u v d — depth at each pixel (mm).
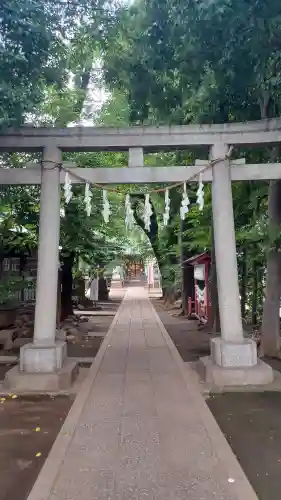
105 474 4109
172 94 9852
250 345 7559
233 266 7891
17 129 8031
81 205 12820
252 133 8000
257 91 8789
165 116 10383
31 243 13828
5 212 13188
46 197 8016
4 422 5684
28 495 3777
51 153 8086
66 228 12969
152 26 8078
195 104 9578
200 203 8008
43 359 7449
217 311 13875
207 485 3895
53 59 8414
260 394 6852
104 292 31516
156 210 21531
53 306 7859
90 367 8906
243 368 7391
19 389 7152
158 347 11484
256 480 4082
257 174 8078
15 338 11805
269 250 9195
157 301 30156
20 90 6977
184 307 20359
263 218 10297
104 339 12992
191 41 7473
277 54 6844
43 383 7180
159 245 25547
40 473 4133
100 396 6730
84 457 4492
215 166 8055
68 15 8289
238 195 11281
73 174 8039
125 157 17203
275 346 9789
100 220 14086
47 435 5227
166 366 9000
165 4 7684
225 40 7191
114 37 9117
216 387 7164
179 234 20109
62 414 6004
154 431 5215
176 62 8570
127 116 12180
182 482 3951
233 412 6047
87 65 11094
